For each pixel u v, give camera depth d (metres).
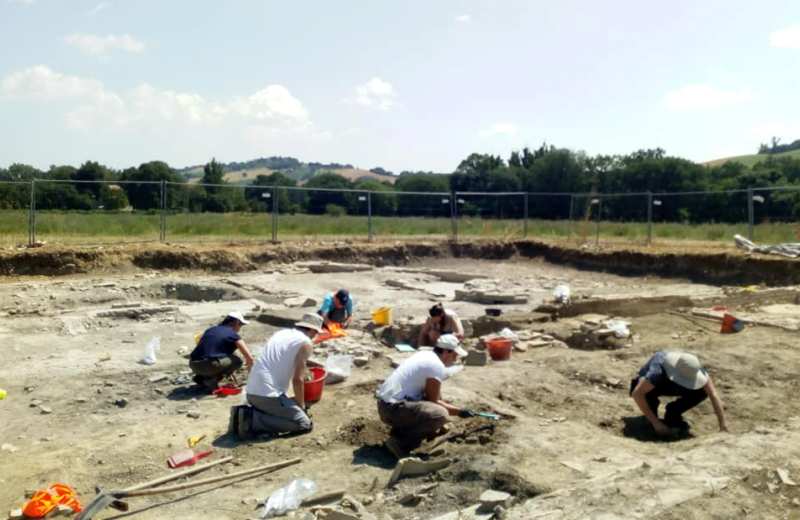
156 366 9.05
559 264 21.58
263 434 6.37
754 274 16.50
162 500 5.07
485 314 12.23
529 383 7.80
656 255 18.97
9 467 5.75
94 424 6.86
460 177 46.34
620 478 4.77
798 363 8.23
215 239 20.66
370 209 22.50
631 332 10.50
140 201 24.42
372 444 6.10
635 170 40.72
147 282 15.22
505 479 5.05
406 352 9.62
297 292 15.43
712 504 4.32
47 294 13.49
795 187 17.67
